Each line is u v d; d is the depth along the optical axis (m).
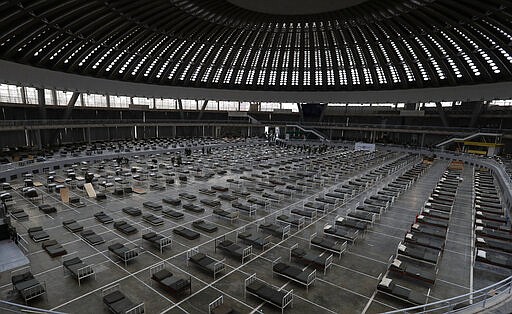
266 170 36.84
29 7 28.33
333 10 43.16
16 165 30.83
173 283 11.38
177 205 22.12
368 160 47.00
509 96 48.56
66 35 38.81
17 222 18.25
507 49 41.31
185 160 41.97
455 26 40.50
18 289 10.64
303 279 11.91
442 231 16.89
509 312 8.31
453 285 12.47
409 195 26.89
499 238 16.38
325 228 16.91
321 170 37.44
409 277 12.88
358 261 14.34
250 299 11.22
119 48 48.09
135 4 35.12
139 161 40.22
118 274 12.73
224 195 24.33
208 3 39.84
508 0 29.97
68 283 11.97
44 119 49.22
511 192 23.22
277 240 16.53
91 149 44.88
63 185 26.84
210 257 14.38
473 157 47.88
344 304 11.06
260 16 46.69
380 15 42.62
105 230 17.27
